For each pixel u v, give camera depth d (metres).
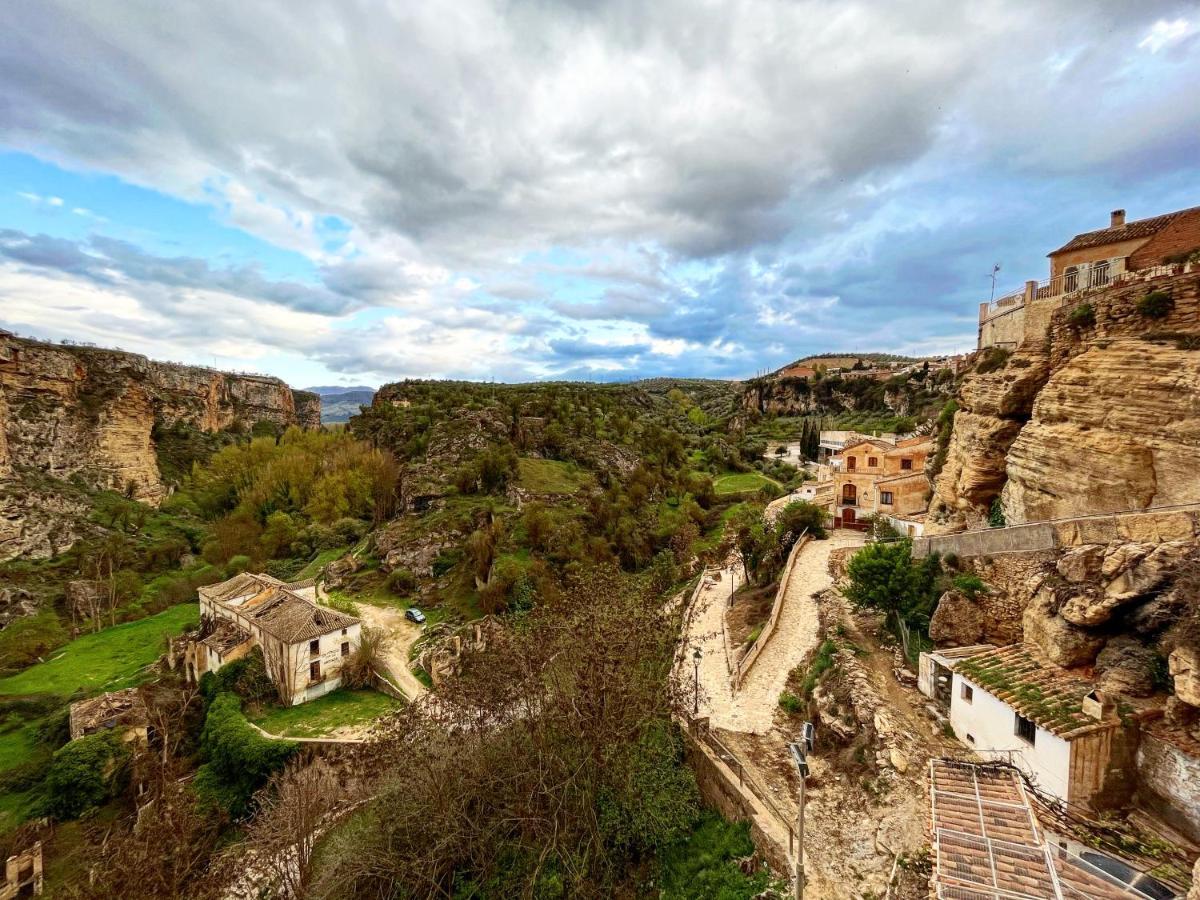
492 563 51.78
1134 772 11.88
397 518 68.56
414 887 16.02
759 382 168.25
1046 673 14.12
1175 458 14.84
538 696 17.30
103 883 20.09
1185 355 15.02
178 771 31.45
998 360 24.55
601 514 60.53
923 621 19.44
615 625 16.86
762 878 13.13
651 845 15.88
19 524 69.81
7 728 37.16
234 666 37.34
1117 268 22.06
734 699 20.69
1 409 77.50
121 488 92.69
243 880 20.45
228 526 74.88
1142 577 13.10
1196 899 8.09
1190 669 11.28
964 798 10.48
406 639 44.47
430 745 17.62
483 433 82.69
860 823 13.69
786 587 29.27
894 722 16.06
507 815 16.08
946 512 26.27
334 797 22.91
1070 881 8.75
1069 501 17.61
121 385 99.75
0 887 23.92
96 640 51.75
